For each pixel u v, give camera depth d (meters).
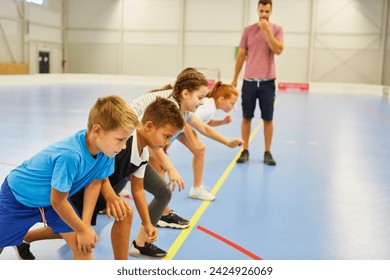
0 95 12.06
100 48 22.73
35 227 2.69
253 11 21.03
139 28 22.22
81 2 22.52
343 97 16.12
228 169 4.49
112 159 1.83
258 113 10.38
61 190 1.62
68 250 2.39
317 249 2.48
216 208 3.20
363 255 2.41
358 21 19.92
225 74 21.72
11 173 1.81
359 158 5.23
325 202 3.41
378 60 19.94
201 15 21.52
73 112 8.80
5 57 18.80
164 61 22.20
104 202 2.03
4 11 18.48
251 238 2.63
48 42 21.64
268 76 4.61
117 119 1.58
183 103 2.59
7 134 5.98
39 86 16.41
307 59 20.66
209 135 2.94
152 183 2.29
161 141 1.97
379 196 3.61
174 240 2.57
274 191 3.70
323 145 6.09
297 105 12.37
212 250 2.44
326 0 20.08
